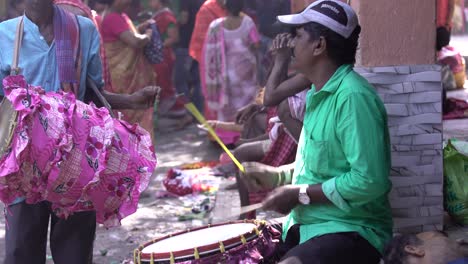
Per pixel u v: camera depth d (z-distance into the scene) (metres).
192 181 6.59
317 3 3.23
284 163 4.76
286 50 4.31
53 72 3.68
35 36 3.66
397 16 3.95
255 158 4.82
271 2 9.74
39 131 3.25
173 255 3.08
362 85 3.16
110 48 7.43
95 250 5.17
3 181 3.28
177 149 8.77
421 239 2.91
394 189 4.06
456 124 7.50
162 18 10.54
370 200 3.11
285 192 3.20
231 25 8.59
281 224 3.70
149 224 5.74
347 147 3.10
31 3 3.64
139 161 3.49
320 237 3.21
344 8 3.19
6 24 3.68
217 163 7.72
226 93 8.65
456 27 14.45
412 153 4.04
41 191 3.31
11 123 3.23
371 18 3.94
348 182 3.07
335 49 3.18
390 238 3.31
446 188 4.34
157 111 10.23
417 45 3.97
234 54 8.59
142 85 7.70
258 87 8.73
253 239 3.23
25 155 3.24
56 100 3.35
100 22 7.35
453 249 2.83
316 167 3.23
